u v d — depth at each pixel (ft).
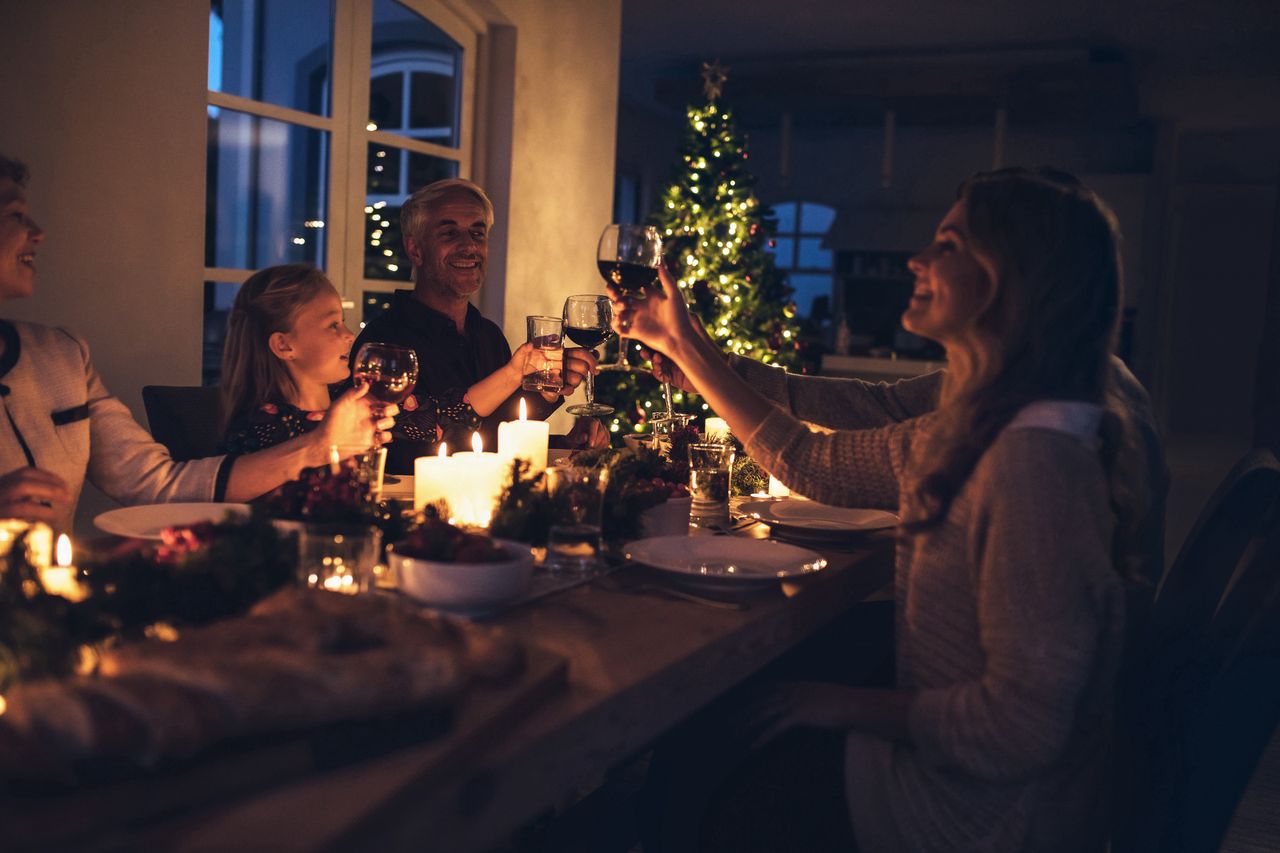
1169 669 5.52
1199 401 41.70
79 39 9.71
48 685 2.56
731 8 24.06
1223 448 35.65
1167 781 5.17
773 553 5.20
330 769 2.76
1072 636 3.84
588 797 7.12
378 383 5.44
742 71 29.81
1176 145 32.60
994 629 3.95
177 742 2.49
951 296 4.48
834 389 7.10
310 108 13.38
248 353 6.91
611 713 3.43
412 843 2.75
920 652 4.52
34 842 2.32
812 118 36.24
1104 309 4.36
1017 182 4.42
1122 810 5.49
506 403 9.50
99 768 2.49
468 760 2.94
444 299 9.50
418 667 2.85
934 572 4.41
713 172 15.78
